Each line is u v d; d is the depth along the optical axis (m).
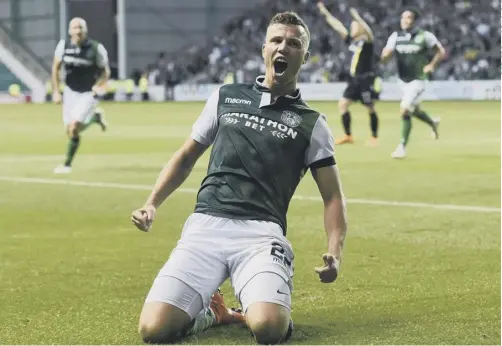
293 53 4.68
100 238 7.72
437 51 14.63
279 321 4.35
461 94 37.28
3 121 27.09
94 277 6.15
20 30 46.97
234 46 45.09
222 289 5.80
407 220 8.54
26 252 7.07
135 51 46.00
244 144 4.77
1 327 4.84
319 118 4.80
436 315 5.06
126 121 26.33
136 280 6.05
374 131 17.28
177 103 39.25
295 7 44.94
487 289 5.72
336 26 17.25
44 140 19.70
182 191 10.77
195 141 4.94
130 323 4.90
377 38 41.41
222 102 4.91
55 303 5.40
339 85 38.28
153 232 8.03
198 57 44.28
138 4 45.69
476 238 7.58
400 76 14.78
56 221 8.65
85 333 4.71
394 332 4.70
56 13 45.50
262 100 4.82
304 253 7.02
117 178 12.23
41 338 4.62
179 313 4.44
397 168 13.12
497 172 12.53
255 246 4.59
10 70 45.56
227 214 4.70
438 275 6.15
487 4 42.25
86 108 12.68
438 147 16.94
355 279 6.04
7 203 9.88
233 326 4.81
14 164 14.31
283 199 4.77
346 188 10.91
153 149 17.00
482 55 40.06
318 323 4.89
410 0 43.16
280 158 4.74
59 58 12.62
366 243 7.37
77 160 14.91
